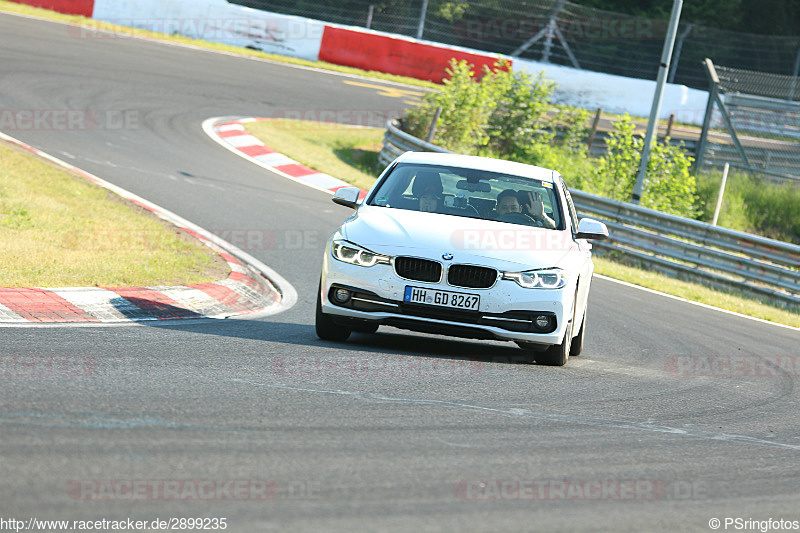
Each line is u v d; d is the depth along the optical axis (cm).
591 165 5869
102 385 1212
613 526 869
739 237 3891
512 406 1351
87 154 3894
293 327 1902
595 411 1390
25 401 1088
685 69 9250
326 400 1258
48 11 6912
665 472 1091
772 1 10575
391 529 793
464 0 8569
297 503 835
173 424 1055
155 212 3052
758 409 1595
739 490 1049
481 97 5834
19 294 1797
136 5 7038
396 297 1625
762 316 3250
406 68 7775
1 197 2752
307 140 5325
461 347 1916
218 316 1952
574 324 1794
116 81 5447
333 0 8525
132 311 1844
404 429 1148
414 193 1827
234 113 5412
